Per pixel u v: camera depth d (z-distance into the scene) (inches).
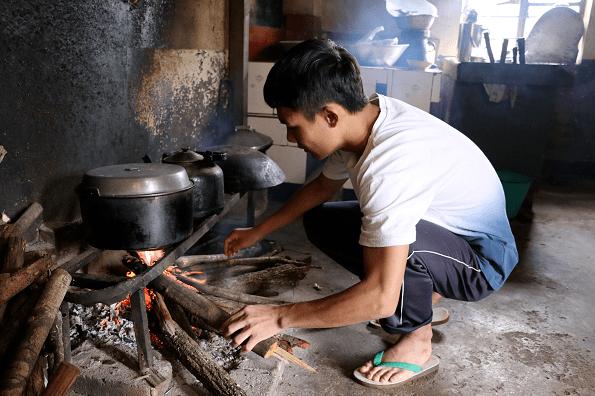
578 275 121.2
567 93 237.1
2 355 48.2
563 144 243.8
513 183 155.6
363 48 175.2
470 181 66.8
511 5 250.2
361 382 74.4
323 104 51.4
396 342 77.8
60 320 66.5
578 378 78.6
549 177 230.5
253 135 125.0
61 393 46.8
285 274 106.0
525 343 88.7
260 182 99.7
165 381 66.0
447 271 70.8
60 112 85.7
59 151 86.7
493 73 170.2
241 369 71.4
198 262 107.0
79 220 93.3
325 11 217.8
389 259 52.4
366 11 215.0
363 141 57.2
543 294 109.7
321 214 83.4
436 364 78.0
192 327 79.6
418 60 172.4
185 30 125.3
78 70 88.7
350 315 53.2
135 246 62.6
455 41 221.5
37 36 78.7
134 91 106.4
